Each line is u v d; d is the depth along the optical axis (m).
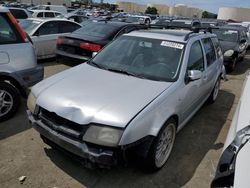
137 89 3.27
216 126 4.88
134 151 2.83
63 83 3.41
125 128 2.70
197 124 4.91
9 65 4.31
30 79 4.63
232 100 6.50
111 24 8.42
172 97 3.34
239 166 1.84
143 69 3.80
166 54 3.94
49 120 3.04
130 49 4.19
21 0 49.66
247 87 3.28
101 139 2.70
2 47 4.21
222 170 2.02
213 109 5.77
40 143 3.81
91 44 7.37
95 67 3.99
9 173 3.16
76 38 7.65
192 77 3.73
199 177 3.34
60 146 2.98
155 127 2.96
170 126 3.46
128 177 3.22
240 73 9.88
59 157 3.51
